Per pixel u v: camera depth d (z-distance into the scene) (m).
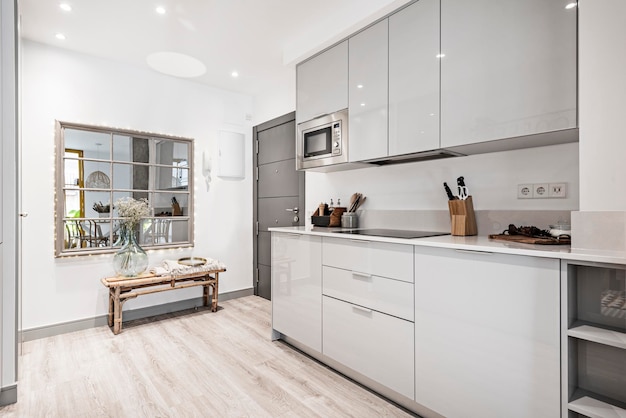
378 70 2.30
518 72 1.62
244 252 4.25
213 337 2.90
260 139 4.23
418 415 1.79
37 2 2.32
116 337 2.89
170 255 3.65
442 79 1.93
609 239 1.28
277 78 3.77
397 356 1.85
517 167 1.97
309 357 2.51
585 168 1.35
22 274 2.79
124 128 3.32
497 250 1.42
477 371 1.50
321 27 2.64
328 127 2.68
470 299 1.53
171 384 2.11
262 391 2.04
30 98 2.83
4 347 1.89
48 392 2.02
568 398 1.26
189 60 3.29
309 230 2.56
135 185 3.44
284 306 2.72
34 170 2.84
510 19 1.65
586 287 1.33
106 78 3.23
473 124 1.79
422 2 2.03
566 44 1.47
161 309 3.55
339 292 2.21
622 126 1.28
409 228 2.54
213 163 3.97
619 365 1.26
